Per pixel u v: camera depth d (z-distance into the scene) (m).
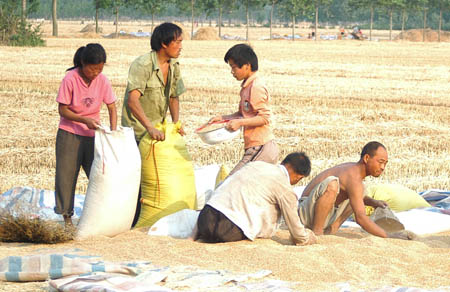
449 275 6.84
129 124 9.45
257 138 8.97
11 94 22.94
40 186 12.00
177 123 9.45
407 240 8.27
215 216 8.03
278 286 6.20
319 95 25.02
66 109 8.69
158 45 9.15
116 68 33.66
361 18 198.12
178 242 8.04
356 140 16.80
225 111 20.94
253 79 8.90
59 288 5.91
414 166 14.14
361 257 7.34
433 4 96.69
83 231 8.49
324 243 8.12
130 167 8.50
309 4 92.56
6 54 41.59
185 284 6.18
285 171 8.14
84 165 9.12
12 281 6.41
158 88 9.28
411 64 41.97
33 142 15.66
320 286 6.27
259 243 8.02
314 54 50.53
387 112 21.11
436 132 18.14
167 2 100.38
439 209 10.13
